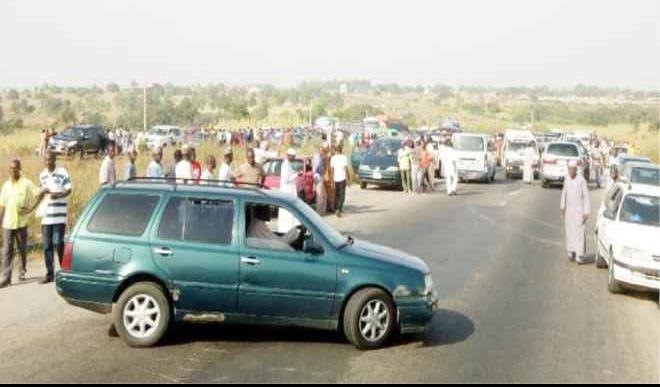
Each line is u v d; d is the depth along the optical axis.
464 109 155.75
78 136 38.91
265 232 8.73
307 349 8.58
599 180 35.91
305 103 145.25
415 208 23.97
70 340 8.69
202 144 40.94
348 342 8.95
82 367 7.71
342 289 8.59
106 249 8.55
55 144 37.53
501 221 21.22
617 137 79.75
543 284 12.83
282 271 8.53
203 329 9.30
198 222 8.64
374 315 8.66
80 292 8.55
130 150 16.34
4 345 8.44
